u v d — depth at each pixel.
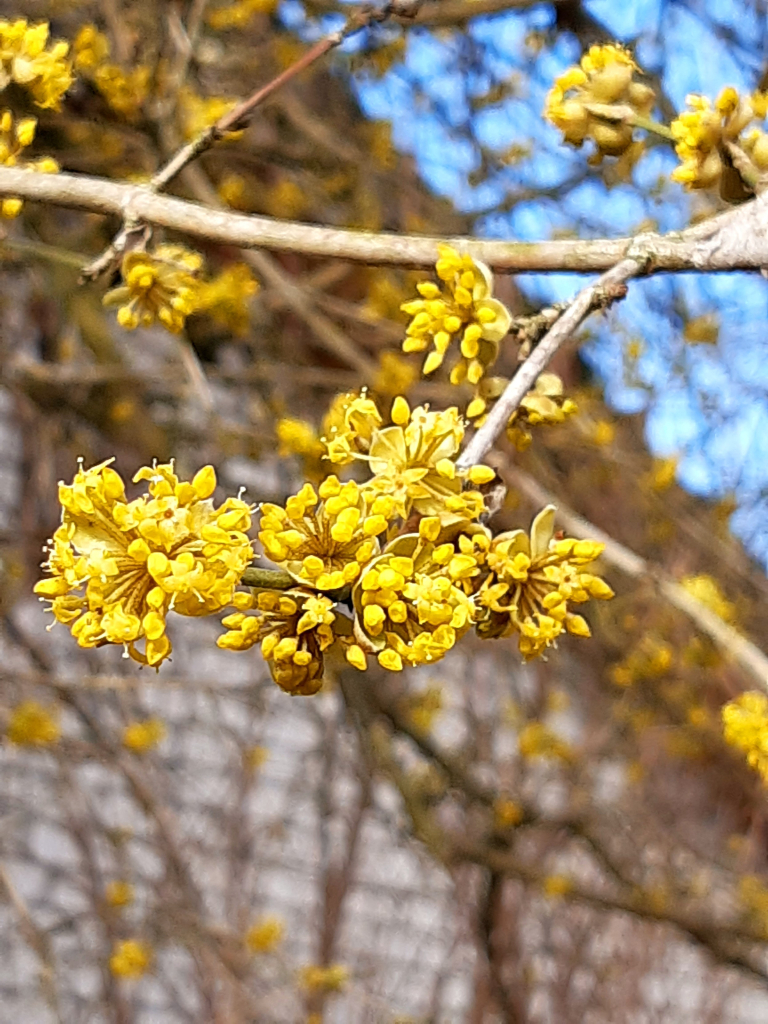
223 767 6.05
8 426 5.72
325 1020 5.52
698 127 1.38
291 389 4.23
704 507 4.71
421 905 6.37
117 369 3.66
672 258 1.25
